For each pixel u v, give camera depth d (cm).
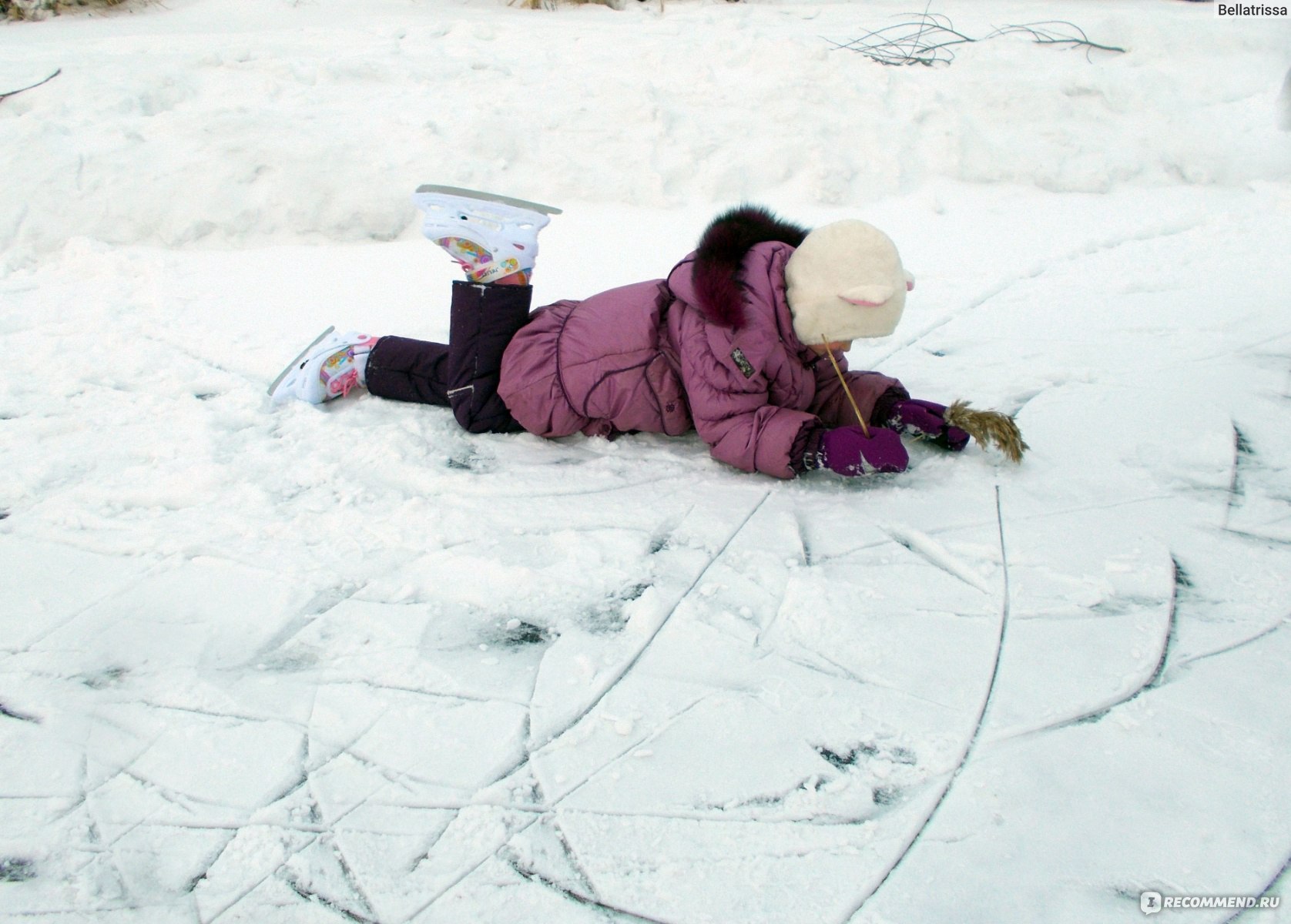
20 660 219
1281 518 260
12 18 975
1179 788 177
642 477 295
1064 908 156
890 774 183
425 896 163
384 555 255
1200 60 723
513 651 219
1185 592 231
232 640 224
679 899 161
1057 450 300
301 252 539
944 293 446
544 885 165
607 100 626
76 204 544
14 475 292
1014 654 213
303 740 196
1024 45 774
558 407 305
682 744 192
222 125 590
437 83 697
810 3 1018
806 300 268
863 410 300
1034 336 393
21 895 165
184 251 541
